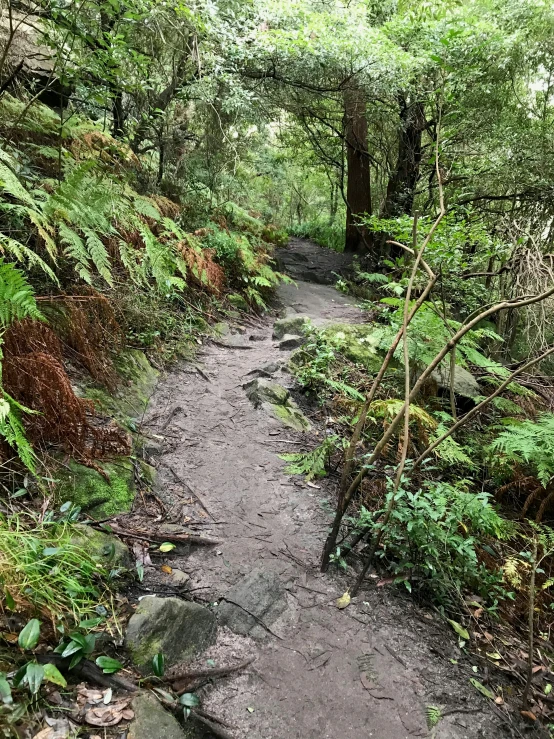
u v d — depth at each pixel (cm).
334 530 257
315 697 196
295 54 697
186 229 695
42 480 242
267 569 256
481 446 432
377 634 231
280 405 421
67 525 221
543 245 630
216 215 766
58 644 170
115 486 273
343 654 217
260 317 691
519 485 403
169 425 365
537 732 208
